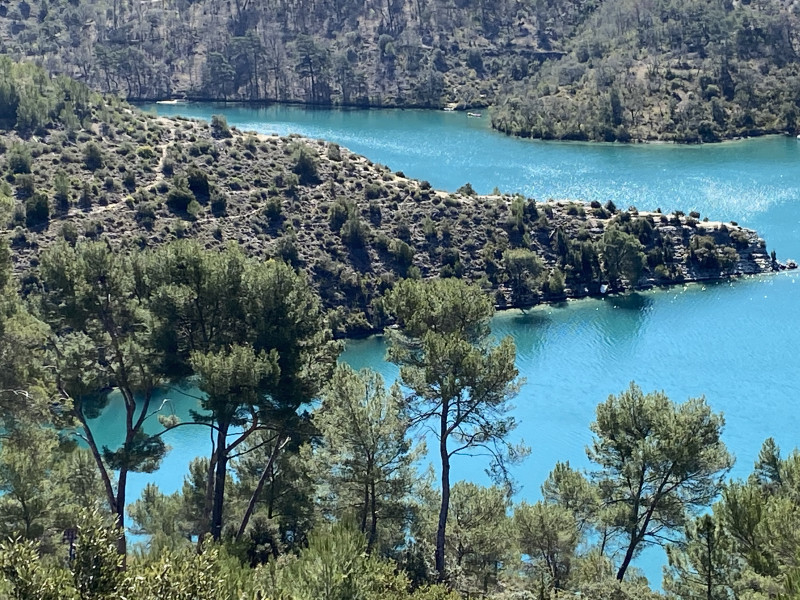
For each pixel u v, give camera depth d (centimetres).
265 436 5625
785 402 10531
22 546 2783
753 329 12912
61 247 5097
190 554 3178
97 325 5094
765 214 17738
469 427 5397
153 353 5034
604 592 4653
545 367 11731
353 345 12800
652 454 4997
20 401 4322
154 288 5191
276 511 5538
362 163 16500
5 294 4753
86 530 2911
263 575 3525
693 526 4512
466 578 5053
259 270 5166
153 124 16475
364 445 4969
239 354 4706
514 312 13925
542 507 5269
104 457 5091
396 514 5256
